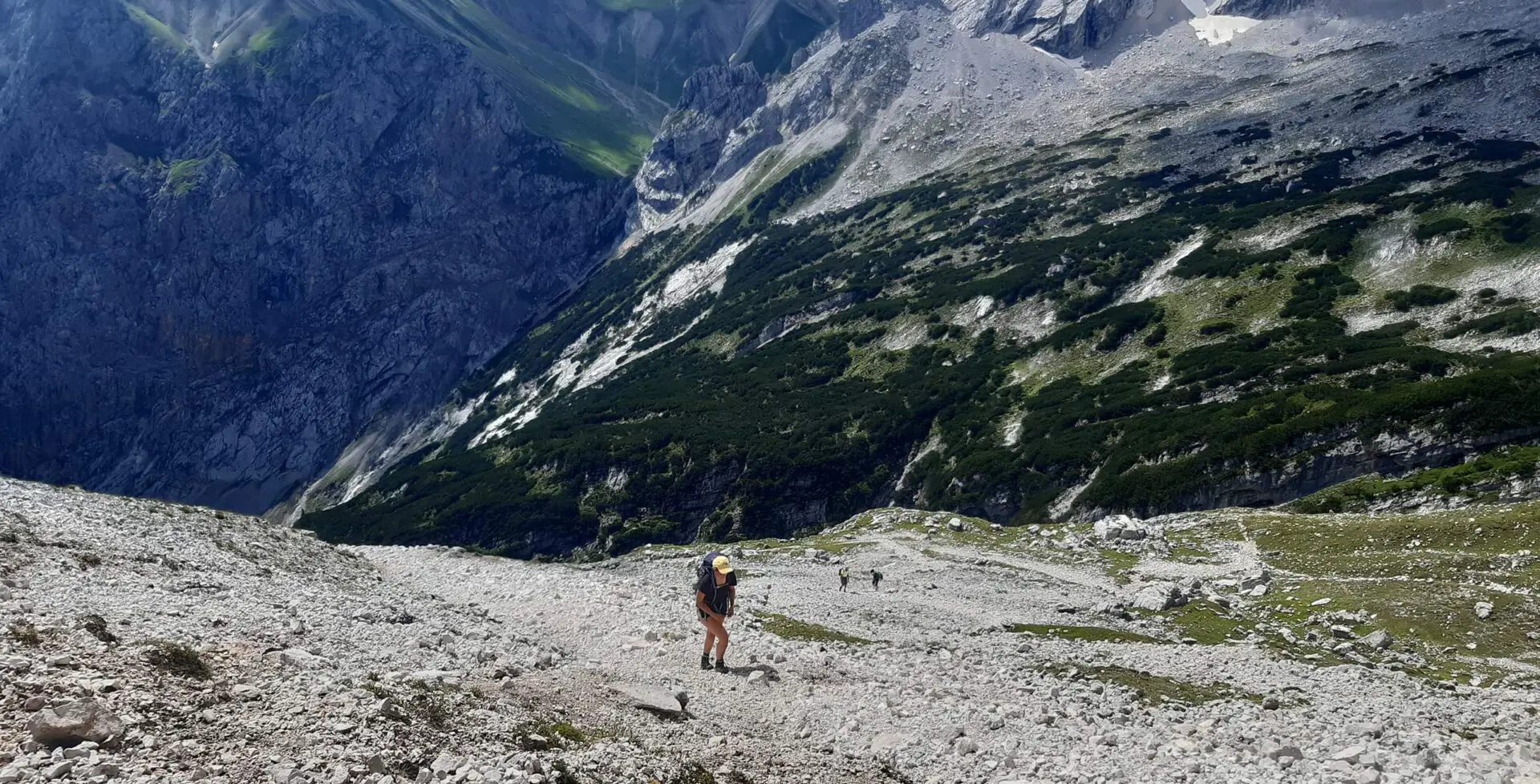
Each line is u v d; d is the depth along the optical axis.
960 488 119.12
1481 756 18.75
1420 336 111.31
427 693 13.21
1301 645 38.31
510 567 37.75
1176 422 108.19
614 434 167.00
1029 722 19.84
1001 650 32.84
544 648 19.30
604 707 15.50
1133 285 159.25
